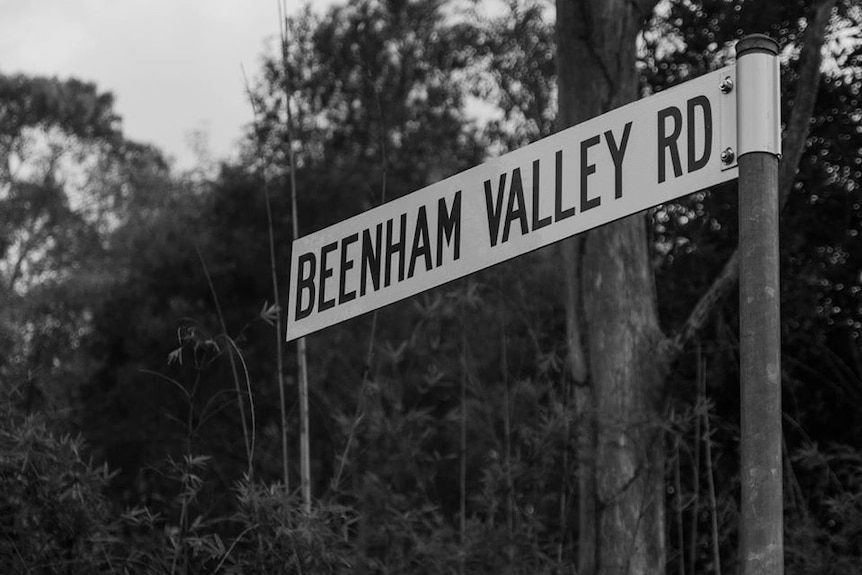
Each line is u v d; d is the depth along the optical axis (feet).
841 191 35.96
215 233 70.33
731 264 28.12
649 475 27.27
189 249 68.74
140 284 69.56
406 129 64.54
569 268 29.04
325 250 9.99
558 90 29.40
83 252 101.14
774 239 7.17
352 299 9.65
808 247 36.58
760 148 7.27
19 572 19.70
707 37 36.45
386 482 33.45
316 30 61.00
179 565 20.80
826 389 36.29
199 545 19.21
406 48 63.16
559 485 33.09
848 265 36.42
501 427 43.52
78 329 78.54
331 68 61.67
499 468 28.02
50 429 22.47
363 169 65.51
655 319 28.63
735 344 35.29
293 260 10.24
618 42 28.48
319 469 56.80
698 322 28.02
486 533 26.27
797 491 32.19
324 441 58.13
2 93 108.27
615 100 28.45
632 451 27.09
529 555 26.89
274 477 56.49
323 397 55.67
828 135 36.01
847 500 27.53
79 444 21.39
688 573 34.24
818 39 27.25
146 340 65.21
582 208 8.25
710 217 36.81
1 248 99.35
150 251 70.85
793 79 35.27
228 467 58.54
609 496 26.91
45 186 103.14
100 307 70.59
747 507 6.84
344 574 20.58
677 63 37.09
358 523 28.81
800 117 27.02
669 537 32.68
